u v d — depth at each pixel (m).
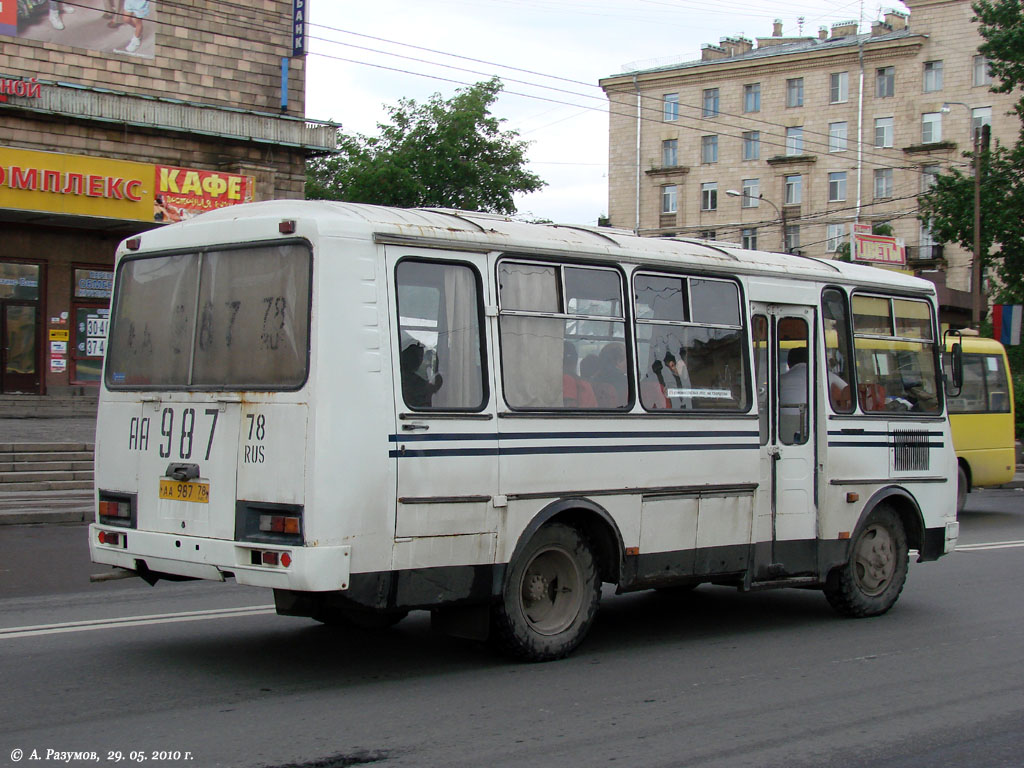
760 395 8.86
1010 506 20.77
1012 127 55.09
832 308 9.42
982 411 18.91
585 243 7.73
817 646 8.28
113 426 7.39
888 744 5.79
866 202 58.94
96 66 23.28
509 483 7.06
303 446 6.27
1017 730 6.11
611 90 67.06
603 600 10.26
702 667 7.48
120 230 24.16
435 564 6.70
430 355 6.77
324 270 6.40
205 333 6.96
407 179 43.97
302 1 25.73
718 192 63.72
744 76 62.53
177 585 10.36
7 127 21.89
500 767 5.23
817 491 9.14
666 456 7.99
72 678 6.75
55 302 23.77
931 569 12.29
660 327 8.09
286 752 5.37
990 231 35.84
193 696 6.38
